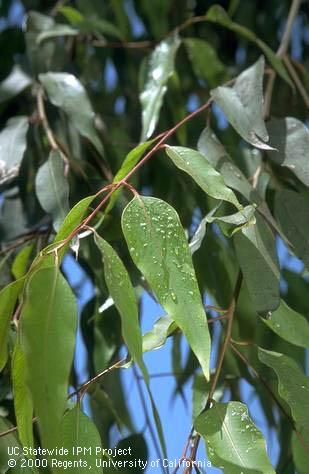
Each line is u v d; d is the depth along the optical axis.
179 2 1.42
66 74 1.12
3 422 0.95
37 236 1.11
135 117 1.35
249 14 1.46
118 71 1.39
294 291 1.20
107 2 1.41
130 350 0.78
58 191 1.03
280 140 0.97
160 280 0.82
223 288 1.11
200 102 1.38
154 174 1.27
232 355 1.12
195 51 1.24
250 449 0.84
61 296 0.79
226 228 0.90
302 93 1.17
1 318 0.84
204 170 0.86
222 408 0.86
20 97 1.26
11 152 1.10
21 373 0.81
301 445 0.96
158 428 0.82
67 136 1.17
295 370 0.89
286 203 0.96
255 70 0.99
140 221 0.83
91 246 1.07
